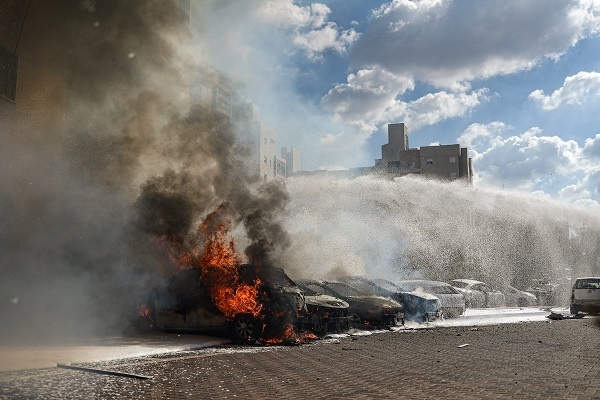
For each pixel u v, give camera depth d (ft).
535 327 56.34
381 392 21.13
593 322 64.13
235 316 41.34
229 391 21.53
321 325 46.19
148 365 28.76
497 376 24.75
